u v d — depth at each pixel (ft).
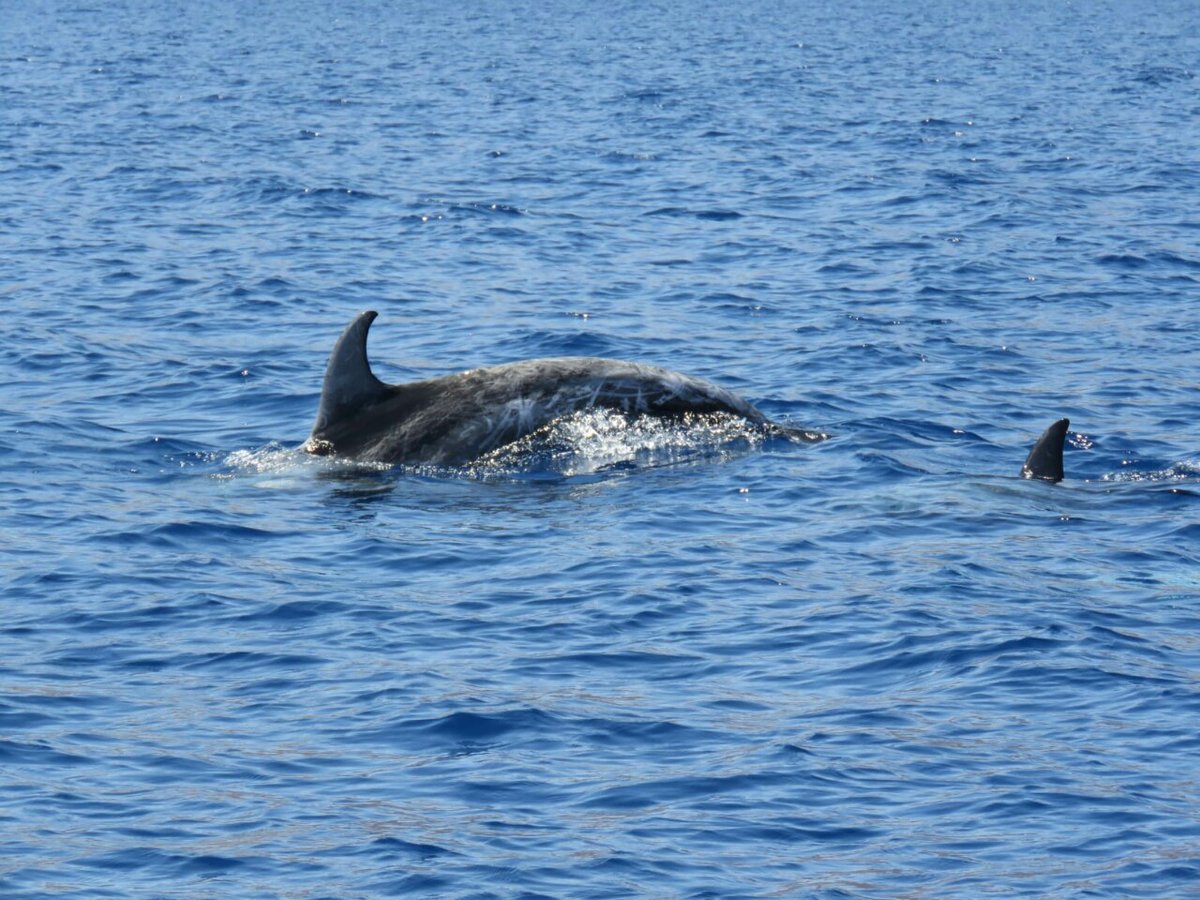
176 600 173.78
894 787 131.13
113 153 598.34
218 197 499.92
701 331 325.01
